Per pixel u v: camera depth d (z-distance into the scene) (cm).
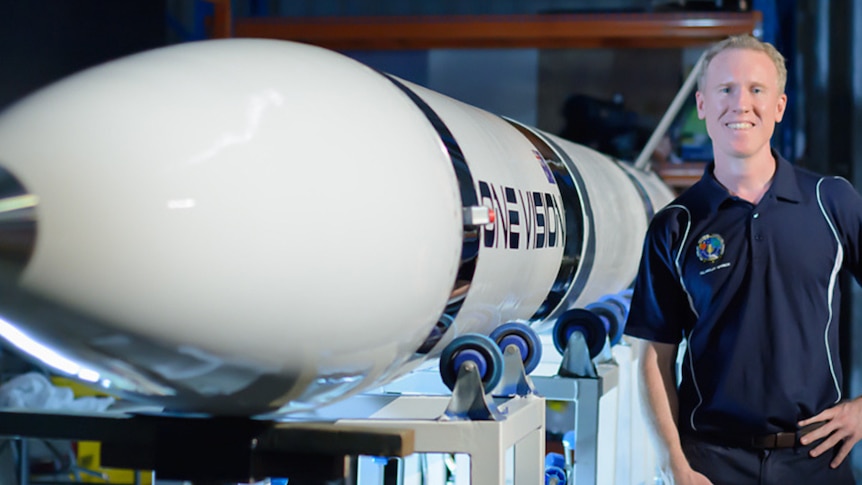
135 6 528
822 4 622
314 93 145
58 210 129
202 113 135
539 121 601
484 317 200
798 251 225
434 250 152
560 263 250
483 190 183
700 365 233
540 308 254
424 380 221
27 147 131
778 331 225
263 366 140
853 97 557
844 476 232
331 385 152
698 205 233
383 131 148
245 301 133
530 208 216
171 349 137
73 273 130
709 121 233
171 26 613
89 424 153
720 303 229
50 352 143
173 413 158
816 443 229
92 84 138
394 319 148
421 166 152
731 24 554
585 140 598
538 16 566
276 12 679
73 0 496
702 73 238
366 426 148
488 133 211
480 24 566
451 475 261
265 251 132
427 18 568
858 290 562
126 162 130
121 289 131
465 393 164
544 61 599
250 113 137
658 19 557
